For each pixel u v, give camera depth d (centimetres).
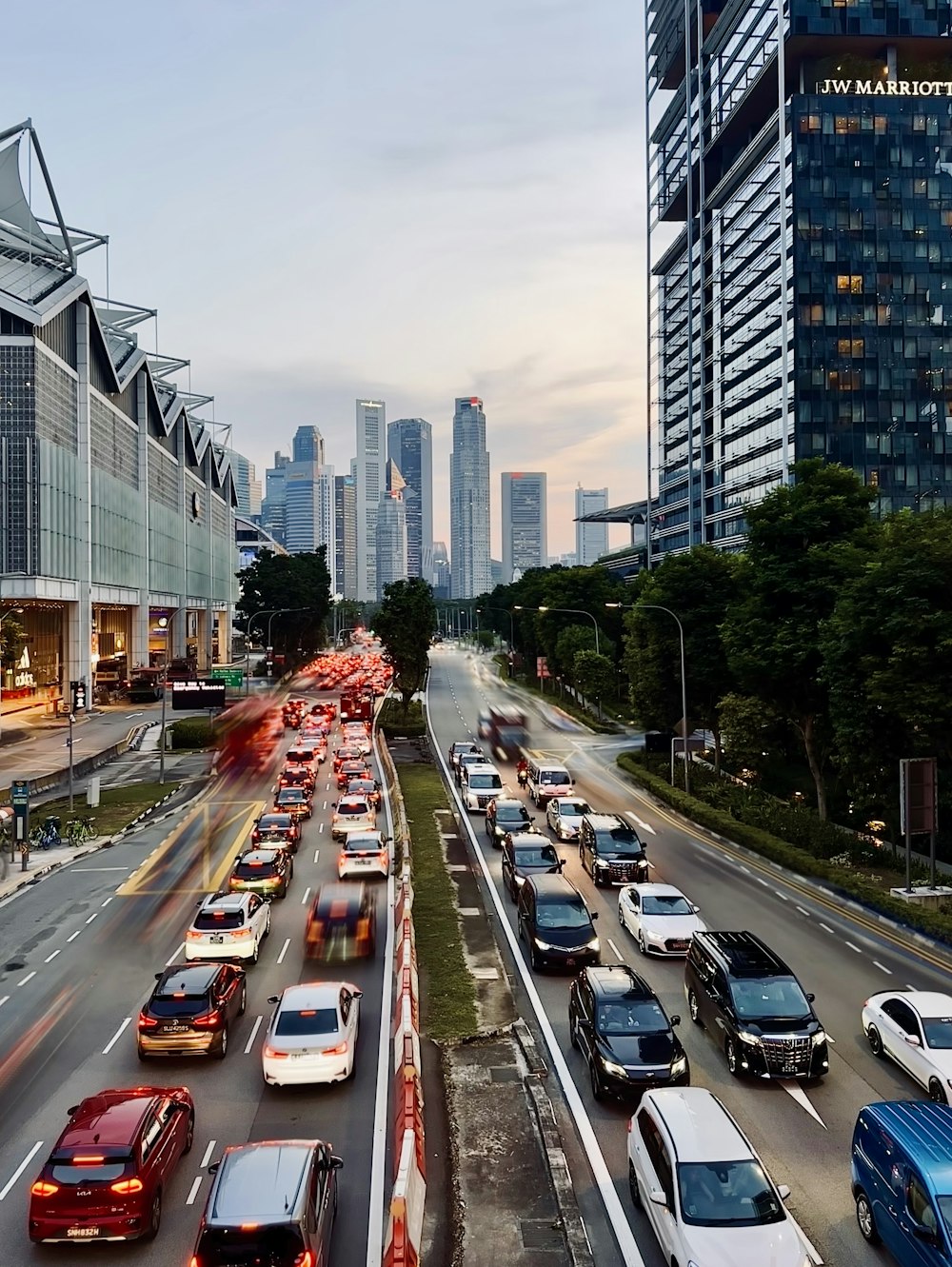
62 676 9531
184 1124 1509
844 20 11444
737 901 3052
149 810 4825
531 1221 1350
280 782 5100
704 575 5450
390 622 7650
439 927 2730
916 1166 1198
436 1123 1634
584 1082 1803
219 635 17888
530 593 11925
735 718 4578
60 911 3055
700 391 14812
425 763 5809
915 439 11238
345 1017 1853
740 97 13212
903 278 11362
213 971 2034
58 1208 1271
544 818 4338
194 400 14962
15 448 8312
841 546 3922
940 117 11494
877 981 2320
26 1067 1888
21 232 9575
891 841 3969
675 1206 1221
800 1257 1159
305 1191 1166
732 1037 1817
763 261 12300
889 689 3092
